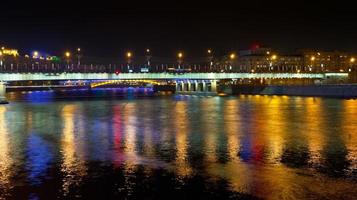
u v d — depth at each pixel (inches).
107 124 3400.6
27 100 7081.7
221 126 3228.3
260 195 1485.0
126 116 4082.2
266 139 2561.5
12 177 1727.4
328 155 2068.2
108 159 2012.8
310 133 2807.6
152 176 1712.6
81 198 1486.2
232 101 6392.7
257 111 4512.8
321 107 4992.6
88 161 1977.1
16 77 6264.8
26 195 1519.4
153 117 3966.5
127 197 1489.9
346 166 1847.9
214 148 2272.4
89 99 7431.1
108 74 7229.3
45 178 1707.7
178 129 3061.0
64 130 3034.0
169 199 1466.5
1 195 1520.7
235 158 2015.3
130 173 1760.6
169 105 5585.6
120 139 2600.9
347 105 5300.2
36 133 2891.2
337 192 1507.1
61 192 1544.0
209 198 1469.0
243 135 2736.2
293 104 5551.2
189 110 4726.9
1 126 3280.0
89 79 7057.1
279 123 3393.2
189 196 1487.5
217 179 1662.2
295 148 2251.5
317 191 1518.2
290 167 1831.9
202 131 2942.9
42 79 6545.3
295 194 1491.1
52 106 5502.0
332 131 2898.6
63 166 1891.0
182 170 1795.0
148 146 2348.7
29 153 2181.3
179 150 2224.4
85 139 2610.7
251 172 1753.2
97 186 1600.6
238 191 1525.6
